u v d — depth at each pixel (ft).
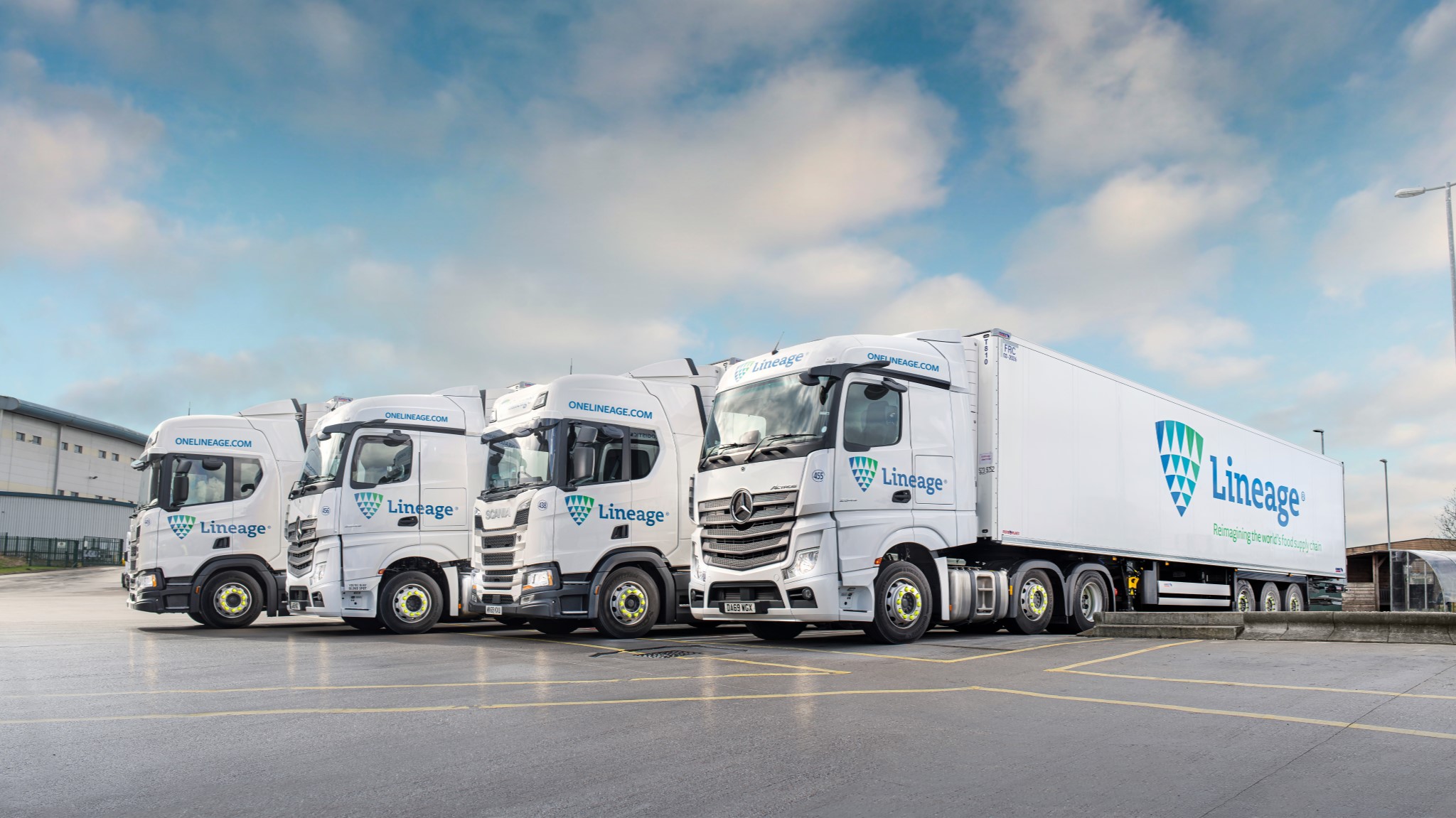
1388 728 18.83
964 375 40.50
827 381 36.11
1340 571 73.31
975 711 21.02
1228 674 26.91
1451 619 33.88
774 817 13.17
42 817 13.21
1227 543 57.21
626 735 18.47
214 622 52.85
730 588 37.55
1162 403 52.26
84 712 21.57
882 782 14.93
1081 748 17.24
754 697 23.00
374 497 47.75
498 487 44.32
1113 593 47.19
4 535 179.32
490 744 17.70
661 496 44.01
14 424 185.37
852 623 36.91
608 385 43.86
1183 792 14.28
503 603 42.88
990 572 41.19
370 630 51.03
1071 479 44.50
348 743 17.84
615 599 42.27
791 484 35.53
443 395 51.13
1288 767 15.76
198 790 14.62
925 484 38.06
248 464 54.60
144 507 53.52
